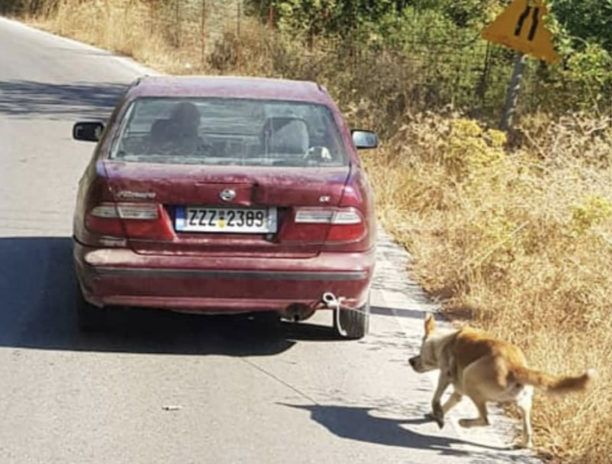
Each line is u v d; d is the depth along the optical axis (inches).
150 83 378.9
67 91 1003.9
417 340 363.3
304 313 332.8
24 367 324.8
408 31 1074.1
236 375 325.7
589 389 275.6
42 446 272.1
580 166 488.1
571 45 763.4
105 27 1416.1
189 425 287.4
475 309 389.1
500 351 276.7
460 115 744.3
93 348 343.0
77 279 342.0
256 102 367.2
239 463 265.9
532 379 271.1
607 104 725.9
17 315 371.2
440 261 446.3
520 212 443.8
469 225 459.5
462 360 283.4
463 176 547.8
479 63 963.3
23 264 433.1
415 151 607.8
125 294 326.0
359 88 832.3
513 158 534.0
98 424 286.2
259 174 329.4
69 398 303.0
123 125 354.9
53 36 1498.5
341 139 359.9
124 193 323.9
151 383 316.2
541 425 293.1
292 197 326.3
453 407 294.0
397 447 279.4
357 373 331.6
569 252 411.5
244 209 326.0
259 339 358.3
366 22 1200.8
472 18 1146.7
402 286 424.2
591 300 367.9
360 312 354.6
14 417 289.1
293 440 281.0
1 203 543.2
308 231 327.3
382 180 562.9
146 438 278.4
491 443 284.2
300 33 1213.7
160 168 331.9
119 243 324.8
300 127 356.5
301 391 315.3
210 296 326.6
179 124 354.6
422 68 924.6
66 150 699.4
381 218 522.0
